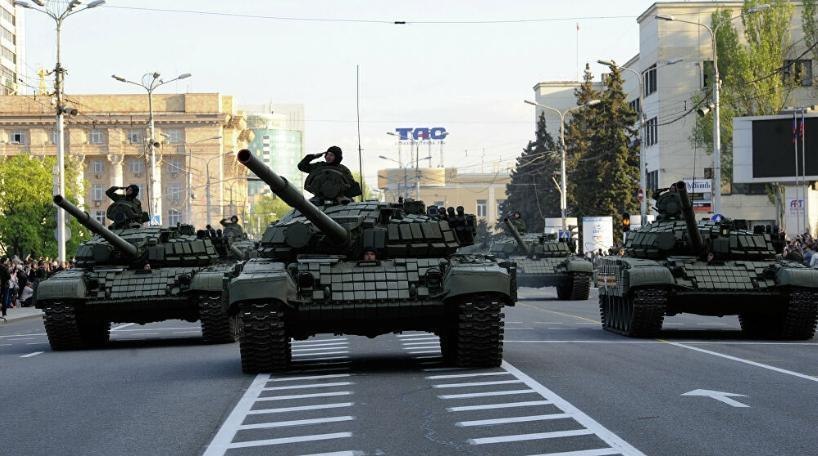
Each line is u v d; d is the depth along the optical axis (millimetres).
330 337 32312
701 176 98125
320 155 24875
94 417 16125
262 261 23109
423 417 15242
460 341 21297
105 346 31828
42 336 38656
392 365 22781
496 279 21062
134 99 164375
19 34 183125
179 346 30703
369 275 22125
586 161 98750
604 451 12422
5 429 15211
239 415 15797
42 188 98000
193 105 164250
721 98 88688
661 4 97938
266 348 21234
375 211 23344
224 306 22234
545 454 12344
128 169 164125
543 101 153375
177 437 14117
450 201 174375
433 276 21922
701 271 29828
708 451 12438
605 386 18344
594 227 78438
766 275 29641
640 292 29438
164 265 32156
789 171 68250
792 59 93500
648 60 102312
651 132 102875
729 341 28766
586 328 34500
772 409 15672
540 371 20781
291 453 12805
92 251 31719
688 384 18609
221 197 165000
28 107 157750
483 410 15766
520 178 132000
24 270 63312
